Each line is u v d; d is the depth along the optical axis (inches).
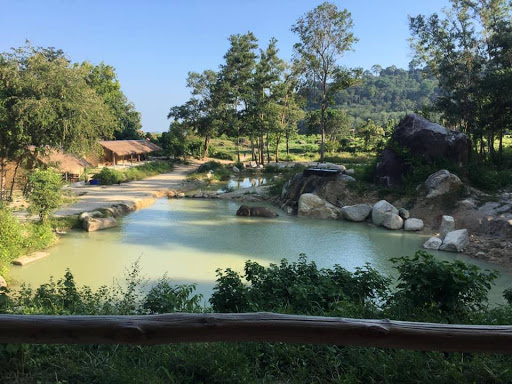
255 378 170.1
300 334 91.0
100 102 985.5
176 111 2428.6
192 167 2149.4
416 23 1257.4
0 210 577.6
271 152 2851.9
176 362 177.9
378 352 179.8
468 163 891.4
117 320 91.8
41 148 936.3
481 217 705.6
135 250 606.5
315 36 1571.1
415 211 796.6
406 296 239.8
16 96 852.6
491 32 1200.8
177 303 243.6
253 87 1972.2
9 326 90.9
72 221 755.4
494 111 1136.2
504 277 480.1
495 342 88.7
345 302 235.6
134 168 1649.9
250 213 888.3
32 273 498.6
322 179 981.2
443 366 167.9
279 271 286.0
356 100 6338.6
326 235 711.7
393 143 934.4
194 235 706.2
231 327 91.3
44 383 163.6
